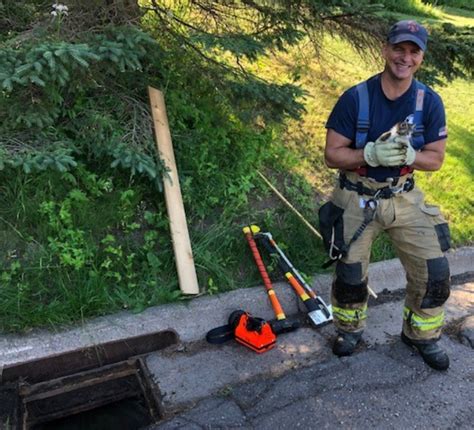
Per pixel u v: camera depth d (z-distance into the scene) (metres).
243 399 2.73
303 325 3.35
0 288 3.03
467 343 3.26
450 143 5.52
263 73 5.70
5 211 3.32
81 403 2.94
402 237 2.77
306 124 5.11
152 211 3.67
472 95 7.02
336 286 2.94
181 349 3.08
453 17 11.26
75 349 2.94
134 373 3.00
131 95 3.96
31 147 3.08
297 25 4.29
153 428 2.54
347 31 4.26
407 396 2.80
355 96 2.53
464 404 2.77
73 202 3.44
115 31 3.20
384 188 2.63
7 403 2.64
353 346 3.07
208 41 3.64
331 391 2.80
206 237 3.63
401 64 2.40
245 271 3.60
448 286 2.82
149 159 3.36
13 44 3.04
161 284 3.34
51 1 3.57
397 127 2.41
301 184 4.34
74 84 3.22
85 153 3.67
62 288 3.11
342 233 2.74
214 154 4.16
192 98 4.38
